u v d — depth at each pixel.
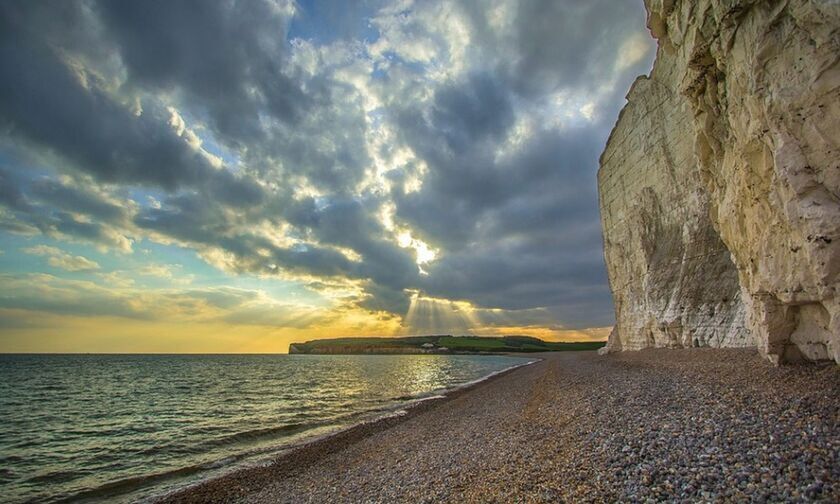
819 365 10.77
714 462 6.62
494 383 39.47
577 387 20.36
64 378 65.38
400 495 9.45
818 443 6.39
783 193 9.94
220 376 67.31
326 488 11.98
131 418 28.30
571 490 7.00
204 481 14.21
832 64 8.51
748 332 20.75
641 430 9.41
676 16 15.07
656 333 31.17
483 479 9.01
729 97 12.19
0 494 13.49
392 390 41.88
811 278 10.20
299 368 87.62
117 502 12.65
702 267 27.22
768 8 9.98
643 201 35.75
